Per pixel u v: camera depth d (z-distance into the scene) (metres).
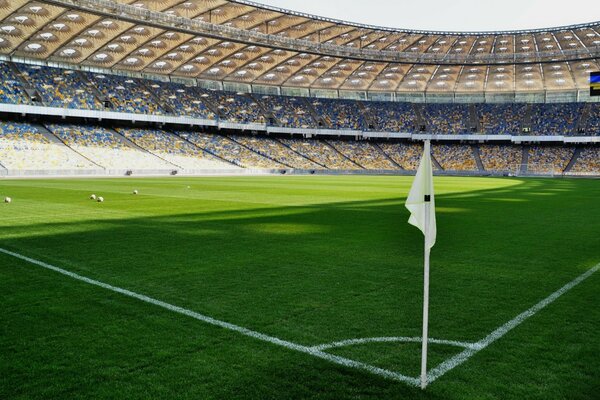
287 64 72.44
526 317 6.61
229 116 76.81
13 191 29.53
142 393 4.48
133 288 8.04
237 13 53.94
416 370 4.97
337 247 11.69
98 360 5.19
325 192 31.17
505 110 84.75
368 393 4.49
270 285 8.24
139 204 21.97
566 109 82.31
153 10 50.75
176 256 10.60
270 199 25.36
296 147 80.69
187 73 74.44
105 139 65.44
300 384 4.66
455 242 12.52
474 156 81.56
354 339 5.79
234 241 12.48
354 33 63.34
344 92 88.06
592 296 7.64
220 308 6.98
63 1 44.25
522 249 11.59
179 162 65.62
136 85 72.94
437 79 81.38
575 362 5.14
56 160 56.56
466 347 5.56
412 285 8.27
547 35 64.25
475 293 7.80
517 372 4.91
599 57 65.75
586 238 13.20
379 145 85.31
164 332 6.02
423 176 4.89
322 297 7.53
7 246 11.70
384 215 18.25
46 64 66.62
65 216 17.39
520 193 31.64
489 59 71.19
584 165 75.06
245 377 4.80
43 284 8.30
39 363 5.12
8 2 43.09
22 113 59.72
